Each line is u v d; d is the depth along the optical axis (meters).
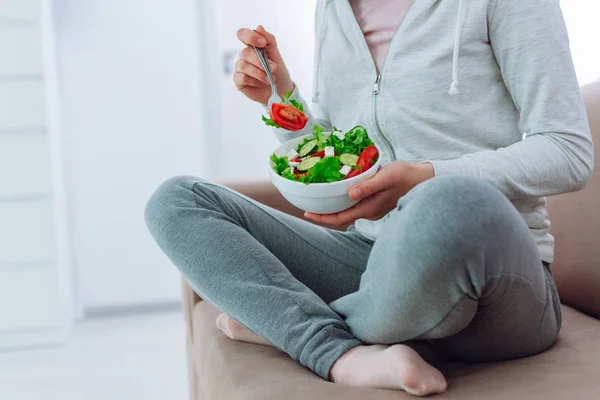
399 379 0.71
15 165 2.31
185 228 0.92
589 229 1.14
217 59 2.52
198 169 2.67
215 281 0.89
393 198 0.83
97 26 2.55
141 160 2.63
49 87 2.35
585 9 1.76
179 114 2.63
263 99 1.15
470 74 0.97
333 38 1.13
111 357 2.21
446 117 0.99
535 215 0.94
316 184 0.83
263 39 1.11
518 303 0.75
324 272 1.05
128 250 2.66
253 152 2.63
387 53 1.04
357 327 0.82
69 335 2.47
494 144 0.98
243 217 0.99
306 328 0.83
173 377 1.99
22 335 2.38
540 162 0.85
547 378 0.75
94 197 2.62
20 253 2.35
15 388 1.98
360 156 0.86
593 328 0.97
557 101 0.89
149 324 2.56
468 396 0.70
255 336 0.96
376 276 0.76
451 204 0.67
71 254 2.62
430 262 0.67
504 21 0.93
